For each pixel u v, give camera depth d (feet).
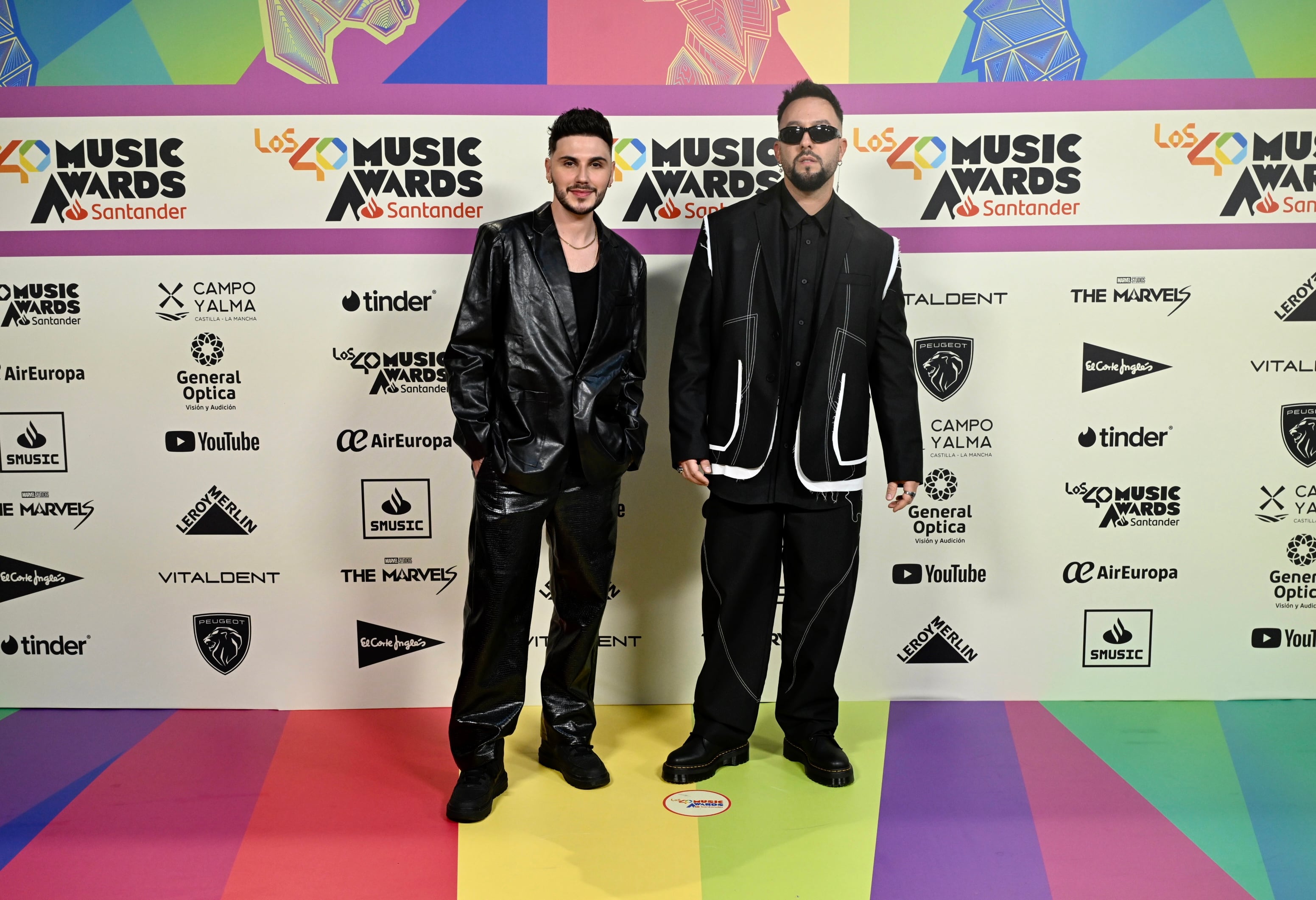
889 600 9.59
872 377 8.18
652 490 9.41
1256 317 9.31
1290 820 7.38
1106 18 9.05
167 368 9.20
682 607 9.57
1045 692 9.70
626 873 6.68
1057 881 6.57
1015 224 9.24
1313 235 9.25
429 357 9.24
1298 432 9.41
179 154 9.00
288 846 7.02
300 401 9.25
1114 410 9.40
